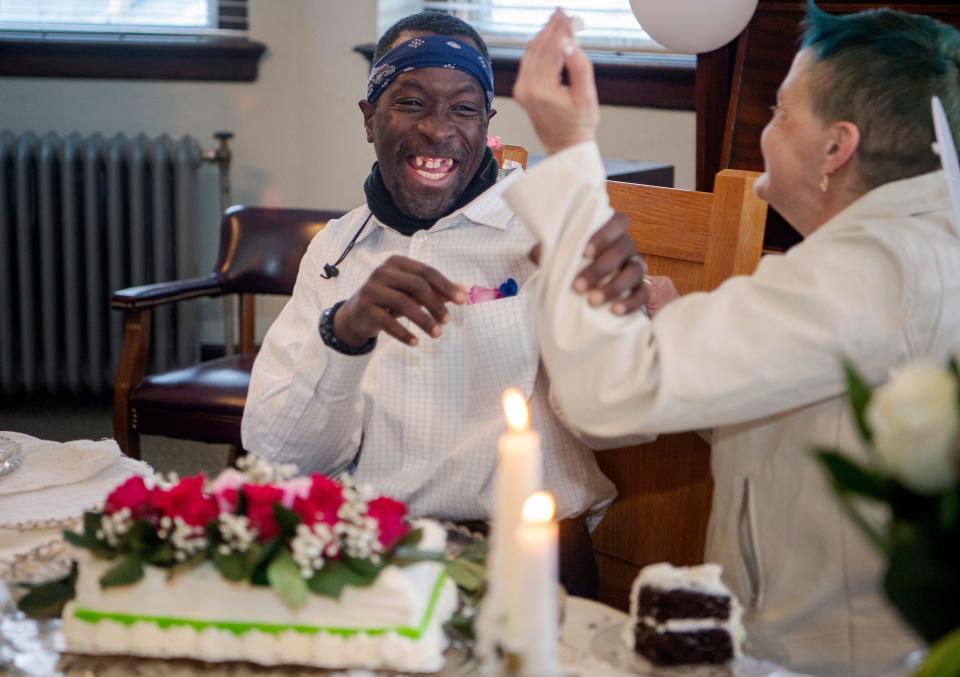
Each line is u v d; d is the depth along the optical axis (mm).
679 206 1561
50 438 3428
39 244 3652
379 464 1570
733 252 1496
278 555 1008
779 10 2381
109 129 3756
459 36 1598
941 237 1125
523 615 689
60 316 3707
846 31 1177
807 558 1187
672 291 1490
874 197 1162
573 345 1104
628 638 1046
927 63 1140
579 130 1140
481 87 1591
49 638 1062
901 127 1143
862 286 1084
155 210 3551
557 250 1112
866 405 740
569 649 1042
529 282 1519
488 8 3477
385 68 1569
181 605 1027
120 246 3570
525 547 688
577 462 1546
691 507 1584
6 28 3701
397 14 3570
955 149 1110
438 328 1337
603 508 1616
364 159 3641
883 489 707
